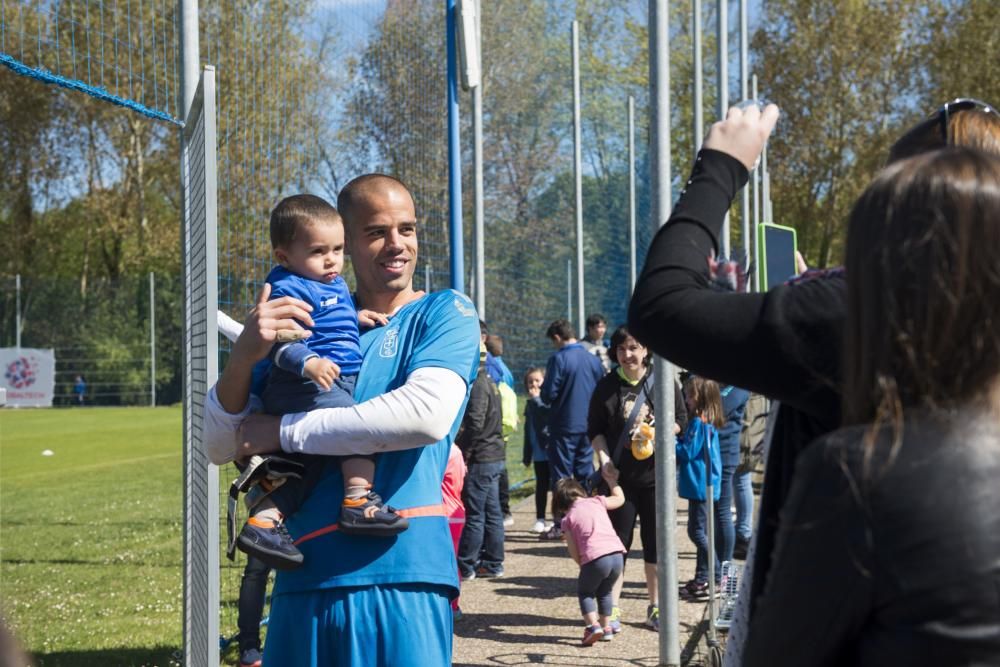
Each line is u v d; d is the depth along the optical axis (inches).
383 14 294.8
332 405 109.0
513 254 746.2
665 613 196.2
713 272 68.9
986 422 51.9
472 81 305.0
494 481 330.0
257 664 227.5
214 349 145.8
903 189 54.3
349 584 106.7
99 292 1480.1
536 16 1042.7
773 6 1417.3
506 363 689.0
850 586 50.3
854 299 55.6
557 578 329.4
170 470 698.8
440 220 342.6
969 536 48.6
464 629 264.8
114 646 256.7
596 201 1050.7
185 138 176.1
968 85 1385.3
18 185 1558.8
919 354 52.1
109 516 495.8
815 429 65.7
